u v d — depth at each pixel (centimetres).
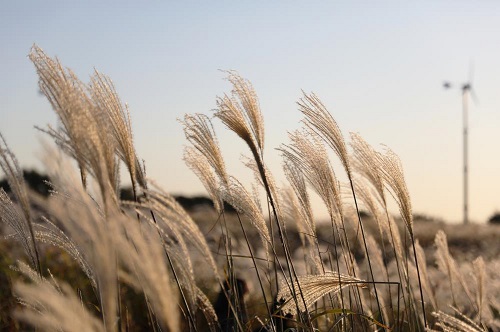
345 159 518
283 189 602
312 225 546
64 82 304
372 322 507
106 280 219
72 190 238
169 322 220
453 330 454
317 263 555
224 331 525
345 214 616
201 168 503
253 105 450
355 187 595
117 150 383
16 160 374
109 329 219
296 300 434
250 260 745
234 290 483
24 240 420
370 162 534
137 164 405
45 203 235
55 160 241
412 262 663
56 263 776
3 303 621
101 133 305
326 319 575
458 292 703
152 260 220
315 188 526
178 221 313
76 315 233
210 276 811
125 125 384
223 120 438
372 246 643
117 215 228
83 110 284
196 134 471
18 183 375
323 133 511
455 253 1575
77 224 225
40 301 346
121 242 222
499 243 2181
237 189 480
